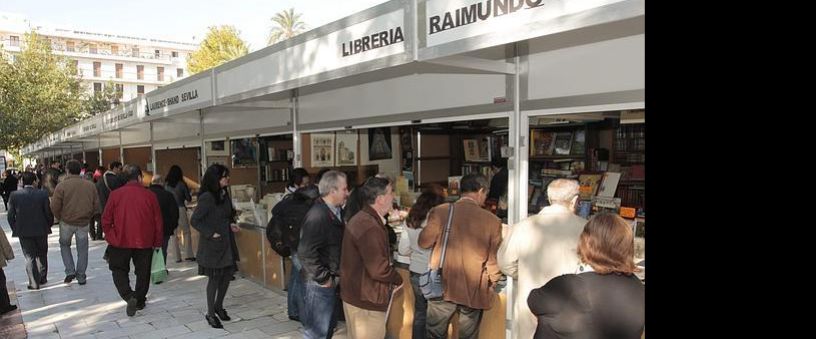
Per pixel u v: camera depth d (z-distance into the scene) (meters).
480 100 4.06
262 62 4.66
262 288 6.41
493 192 4.76
